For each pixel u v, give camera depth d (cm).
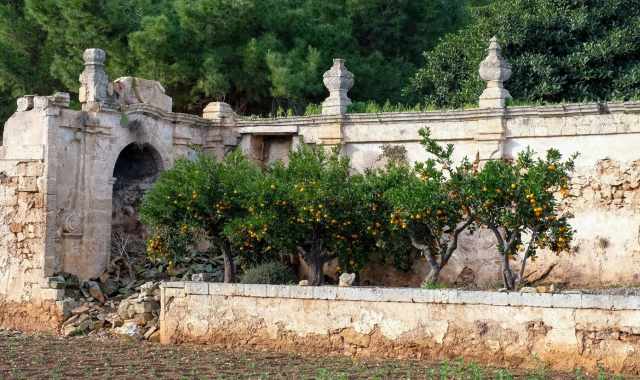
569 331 1778
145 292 2359
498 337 1836
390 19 3772
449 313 1884
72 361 1933
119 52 3416
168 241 2447
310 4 3669
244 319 2094
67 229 2531
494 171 2088
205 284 2145
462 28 3900
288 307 2045
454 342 1877
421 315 1909
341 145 2689
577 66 3112
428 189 2125
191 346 2123
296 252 2502
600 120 2364
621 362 1731
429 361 1872
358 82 3547
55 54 3466
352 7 3694
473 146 2516
